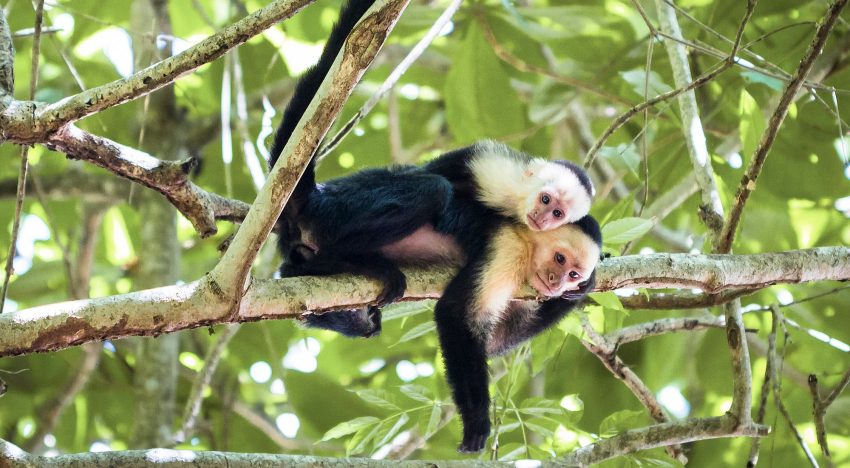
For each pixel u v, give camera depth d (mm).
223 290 6645
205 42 6668
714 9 13344
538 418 9367
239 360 15891
